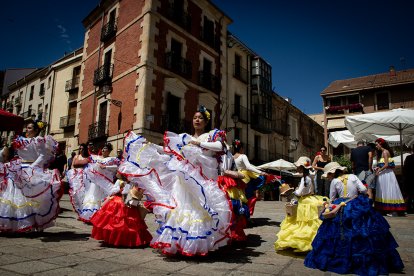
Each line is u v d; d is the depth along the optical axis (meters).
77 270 2.64
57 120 22.77
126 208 3.85
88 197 5.57
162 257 3.25
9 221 3.92
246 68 23.20
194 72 17.78
